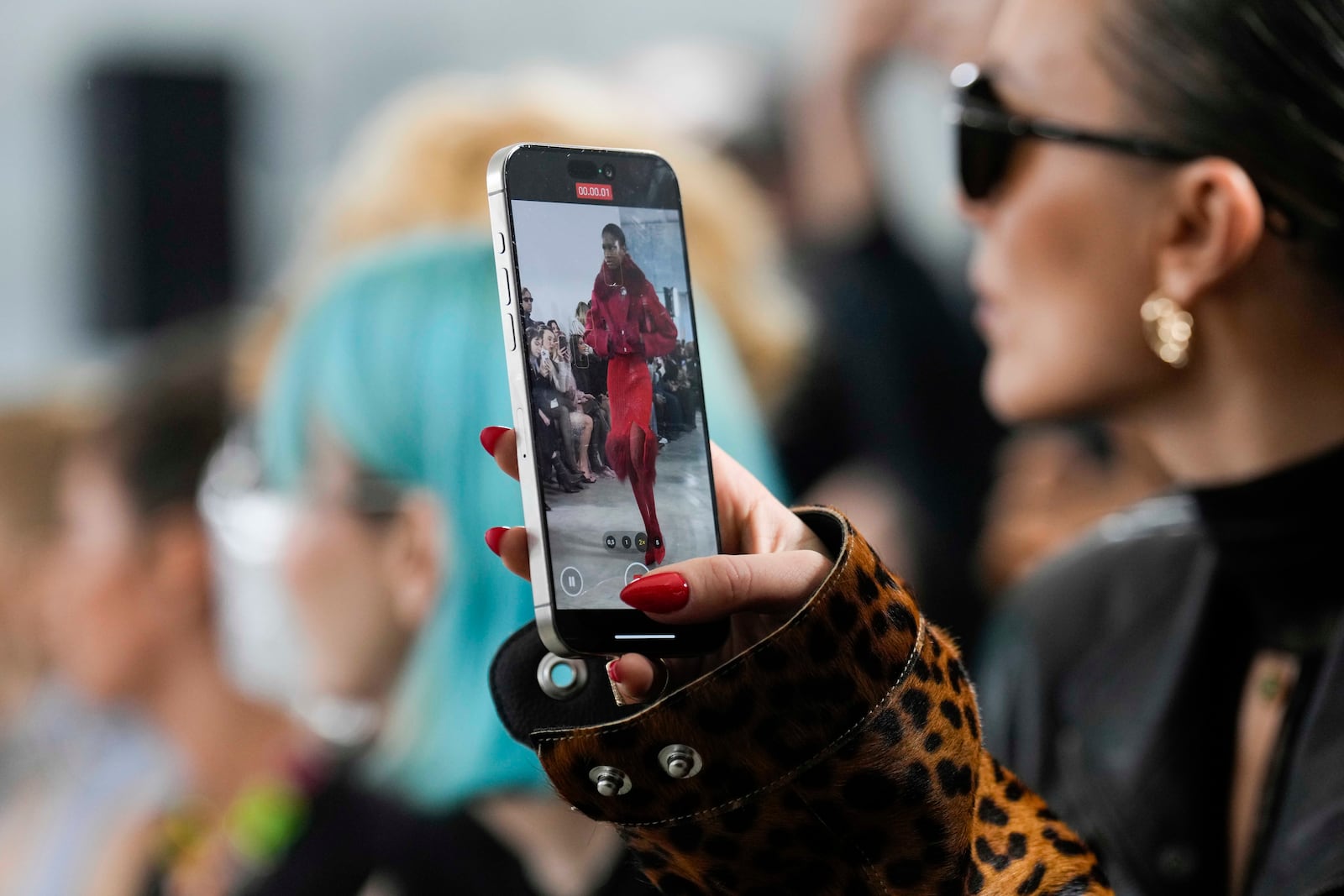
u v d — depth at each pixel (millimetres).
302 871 2307
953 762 1251
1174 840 1974
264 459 2463
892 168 4660
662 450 1312
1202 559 2113
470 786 2117
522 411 1251
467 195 2564
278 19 8266
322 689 2303
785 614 1237
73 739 3172
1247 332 1837
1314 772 1672
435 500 2178
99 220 7559
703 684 1188
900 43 4574
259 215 7879
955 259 4617
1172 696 2039
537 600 1246
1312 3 1725
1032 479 3840
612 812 1233
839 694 1205
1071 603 2244
